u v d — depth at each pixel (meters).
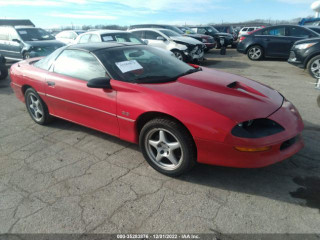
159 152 2.64
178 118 2.31
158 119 2.48
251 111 2.31
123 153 3.14
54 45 9.23
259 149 2.16
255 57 10.57
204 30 17.38
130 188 2.48
